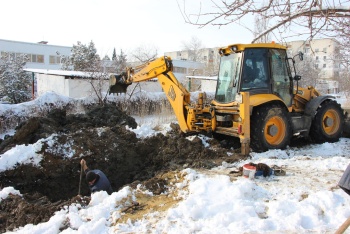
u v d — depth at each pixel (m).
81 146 7.68
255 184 5.25
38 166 7.04
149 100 15.02
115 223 4.29
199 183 5.17
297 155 7.50
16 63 20.81
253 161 6.89
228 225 4.04
